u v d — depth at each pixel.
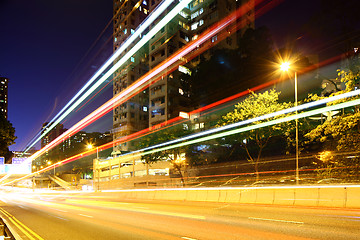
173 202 23.09
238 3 71.75
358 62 22.58
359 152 22.14
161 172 60.75
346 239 7.86
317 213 12.77
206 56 65.69
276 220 11.43
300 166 33.25
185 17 71.12
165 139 40.53
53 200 36.91
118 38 95.06
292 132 33.09
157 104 69.81
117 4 96.75
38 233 11.27
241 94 40.16
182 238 8.85
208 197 22.22
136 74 90.38
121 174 74.31
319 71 42.53
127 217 14.85
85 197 41.19
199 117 51.03
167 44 68.50
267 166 38.03
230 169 42.81
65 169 127.38
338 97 21.41
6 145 38.53
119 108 89.00
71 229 11.95
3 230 8.23
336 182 23.53
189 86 51.81
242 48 40.50
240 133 30.50
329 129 22.09
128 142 83.50
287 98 39.75
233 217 12.83
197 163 48.84
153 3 76.06
